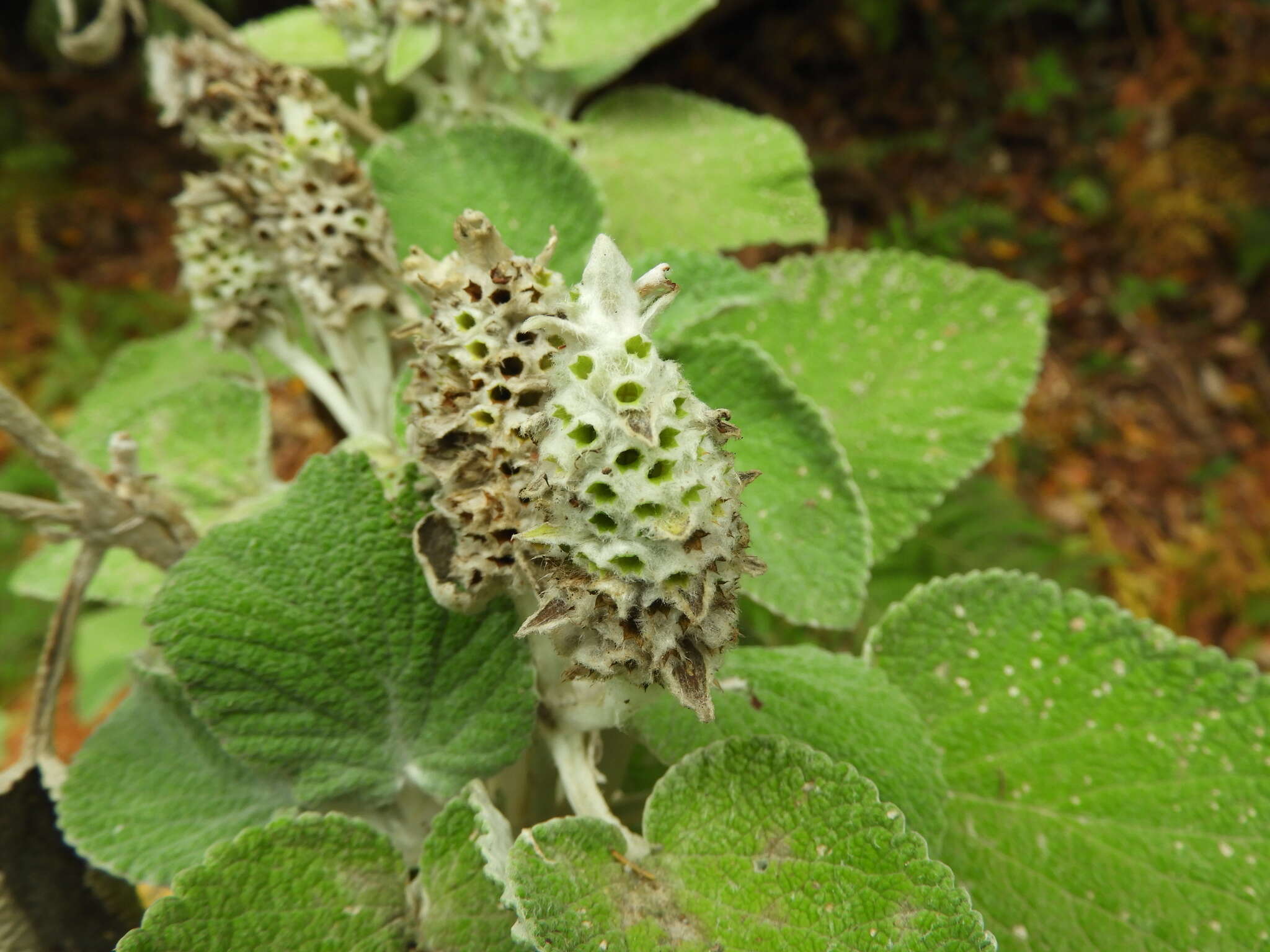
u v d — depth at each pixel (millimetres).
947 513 389
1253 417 593
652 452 91
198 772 142
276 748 124
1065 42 707
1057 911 149
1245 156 662
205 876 114
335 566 125
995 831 156
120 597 178
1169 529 543
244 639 121
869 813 116
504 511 107
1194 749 156
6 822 148
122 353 246
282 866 118
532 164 168
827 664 148
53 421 540
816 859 116
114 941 153
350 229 146
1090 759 158
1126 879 149
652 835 121
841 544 151
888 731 136
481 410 103
